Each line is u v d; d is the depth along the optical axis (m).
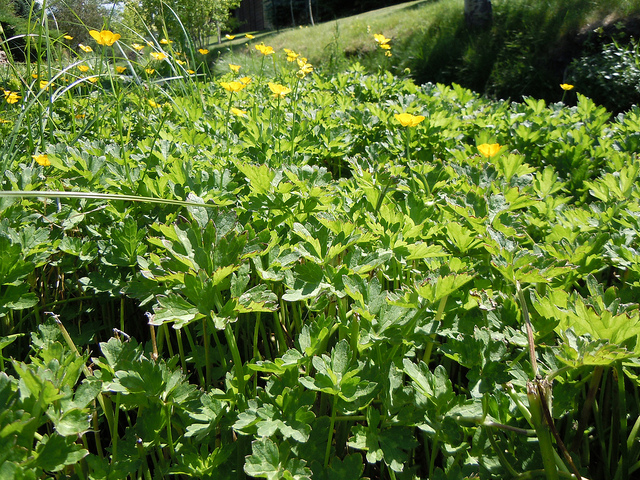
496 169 2.15
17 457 0.86
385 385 1.20
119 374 1.11
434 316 1.31
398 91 4.89
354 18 17.06
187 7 13.36
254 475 1.01
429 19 11.77
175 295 1.16
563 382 1.21
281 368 1.16
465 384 1.60
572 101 8.61
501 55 9.82
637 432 1.26
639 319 1.10
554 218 1.96
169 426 1.16
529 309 1.35
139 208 1.93
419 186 2.11
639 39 8.72
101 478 1.09
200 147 2.75
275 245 1.55
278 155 2.48
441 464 1.39
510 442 1.20
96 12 6.32
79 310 1.82
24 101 2.46
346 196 2.00
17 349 1.68
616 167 2.41
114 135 3.42
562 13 9.63
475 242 1.57
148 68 4.67
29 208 1.91
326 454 1.15
